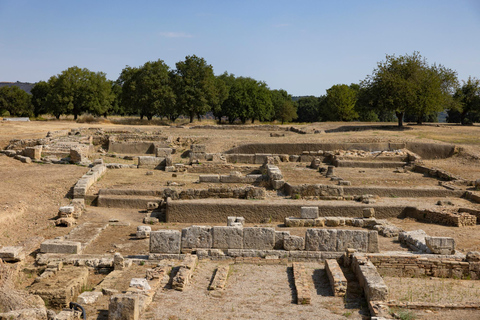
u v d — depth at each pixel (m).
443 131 50.12
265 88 98.81
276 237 17.30
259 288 13.82
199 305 12.48
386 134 47.22
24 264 17.52
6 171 32.47
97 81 79.06
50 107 77.31
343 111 87.25
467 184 29.83
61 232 22.25
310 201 24.89
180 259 16.86
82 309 12.25
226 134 50.28
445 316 11.29
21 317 11.49
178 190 26.31
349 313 11.89
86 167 34.88
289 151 41.66
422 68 53.28
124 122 67.44
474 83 60.31
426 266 15.10
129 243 20.00
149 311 12.03
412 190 27.48
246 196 25.53
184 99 72.81
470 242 19.42
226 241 17.23
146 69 72.62
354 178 31.61
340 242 16.89
